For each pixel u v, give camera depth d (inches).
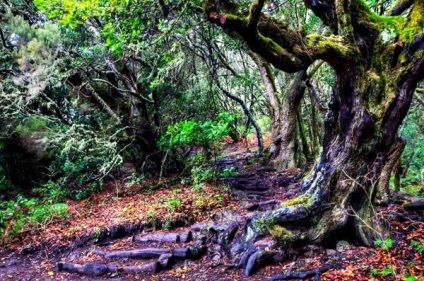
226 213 312.0
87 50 442.0
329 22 205.6
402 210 258.4
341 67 183.8
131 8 250.5
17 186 546.3
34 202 404.8
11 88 411.8
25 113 432.8
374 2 259.8
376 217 217.6
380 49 197.2
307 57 172.6
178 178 469.7
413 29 193.0
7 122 484.1
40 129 459.8
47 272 260.7
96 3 238.5
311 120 594.9
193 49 591.2
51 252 297.9
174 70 577.3
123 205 391.2
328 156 211.6
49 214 364.5
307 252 214.7
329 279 181.5
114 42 274.7
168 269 243.4
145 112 507.8
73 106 475.8
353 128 197.2
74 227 331.9
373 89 196.1
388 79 196.2
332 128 208.7
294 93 500.7
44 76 363.9
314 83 627.2
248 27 154.3
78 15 262.8
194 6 263.9
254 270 211.5
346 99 194.1
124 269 245.6
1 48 396.5
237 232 258.5
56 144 468.8
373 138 197.5
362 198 212.7
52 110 486.3
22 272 264.5
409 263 186.1
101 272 246.1
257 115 1011.9
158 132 522.0
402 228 229.9
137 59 481.4
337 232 213.8
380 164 204.7
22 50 337.4
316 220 215.0
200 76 638.5
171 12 276.7
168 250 258.4
